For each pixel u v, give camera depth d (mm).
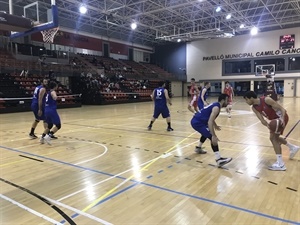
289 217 2383
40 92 5387
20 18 4160
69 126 7898
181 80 28203
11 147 5223
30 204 2697
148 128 7199
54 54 18781
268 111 3764
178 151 4812
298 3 16359
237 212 2490
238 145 5230
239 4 17016
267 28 23188
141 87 22844
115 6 17266
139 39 28016
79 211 2535
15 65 15891
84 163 4109
